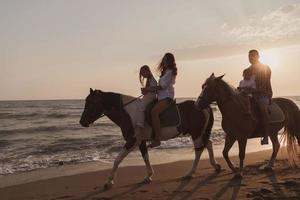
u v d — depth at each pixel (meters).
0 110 57.44
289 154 9.61
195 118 8.71
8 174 10.80
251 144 18.25
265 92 8.45
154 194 7.20
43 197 7.63
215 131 25.19
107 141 19.72
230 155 13.74
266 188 7.19
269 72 8.52
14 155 14.99
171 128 8.45
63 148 17.03
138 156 14.18
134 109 8.28
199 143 8.80
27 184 9.17
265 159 12.10
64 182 9.32
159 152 15.11
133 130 8.21
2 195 8.02
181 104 8.84
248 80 8.65
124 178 9.66
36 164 12.57
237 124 8.13
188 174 8.70
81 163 12.69
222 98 8.07
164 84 8.20
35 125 31.05
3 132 25.66
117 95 8.45
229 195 6.85
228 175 8.85
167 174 9.98
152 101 8.34
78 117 41.50
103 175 10.21
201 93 8.08
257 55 8.55
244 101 8.20
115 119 8.42
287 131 9.40
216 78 8.09
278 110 8.95
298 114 9.38
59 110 58.56
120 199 6.95
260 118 8.45
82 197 7.29
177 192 7.27
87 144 18.45
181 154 14.44
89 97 8.42
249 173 8.91
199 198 6.73
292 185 7.41
